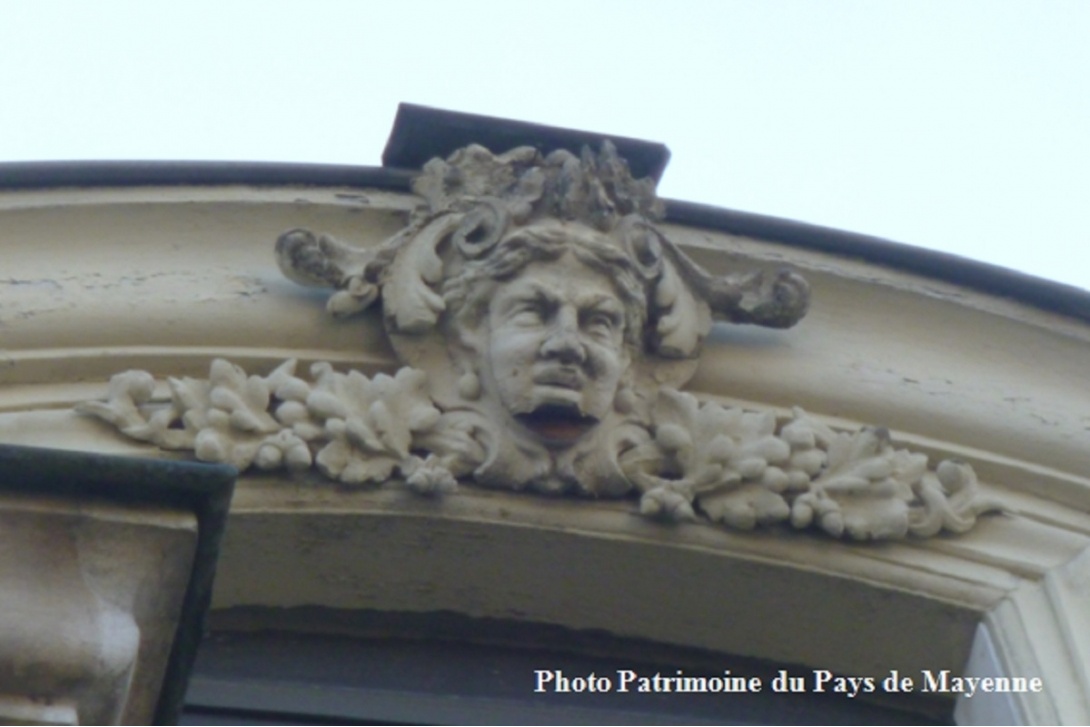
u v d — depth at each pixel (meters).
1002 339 8.24
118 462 5.93
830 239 8.24
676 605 7.69
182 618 6.00
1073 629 7.45
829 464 7.64
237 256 7.78
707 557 7.52
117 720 5.73
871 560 7.60
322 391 7.36
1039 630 7.49
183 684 6.04
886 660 7.76
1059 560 7.75
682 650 7.83
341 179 7.99
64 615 5.76
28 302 7.44
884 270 8.26
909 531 7.65
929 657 7.71
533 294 7.38
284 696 7.37
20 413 7.23
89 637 5.72
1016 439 7.98
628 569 7.57
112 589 5.88
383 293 7.61
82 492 5.93
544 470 7.35
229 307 7.60
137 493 5.96
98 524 5.91
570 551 7.50
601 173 7.74
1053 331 8.24
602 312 7.42
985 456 7.95
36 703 5.64
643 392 7.64
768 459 7.54
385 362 7.59
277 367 7.54
